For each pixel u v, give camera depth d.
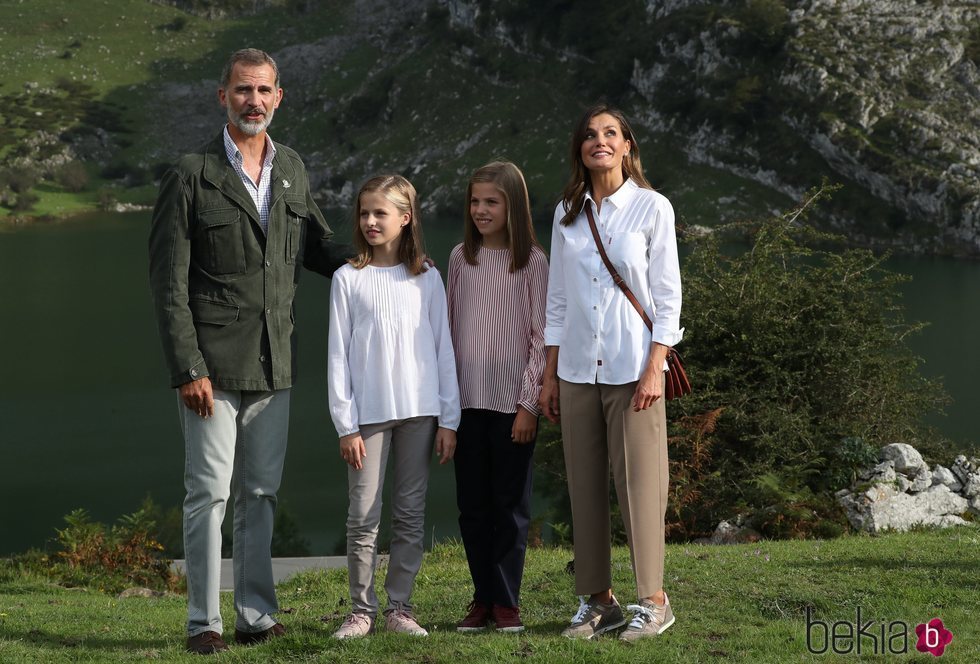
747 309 13.00
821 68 88.69
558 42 118.94
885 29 92.38
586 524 4.19
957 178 78.94
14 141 131.38
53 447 32.59
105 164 132.75
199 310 4.11
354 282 4.25
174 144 139.50
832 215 82.25
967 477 10.98
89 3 169.12
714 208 87.06
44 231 102.56
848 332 12.95
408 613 4.27
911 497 10.59
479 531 4.39
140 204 123.81
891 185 81.00
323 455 30.05
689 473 11.65
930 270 70.12
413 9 156.62
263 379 4.19
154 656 4.15
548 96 116.12
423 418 4.25
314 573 8.19
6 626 5.44
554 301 4.21
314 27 160.62
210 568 4.15
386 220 4.20
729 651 4.04
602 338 4.02
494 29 126.00
